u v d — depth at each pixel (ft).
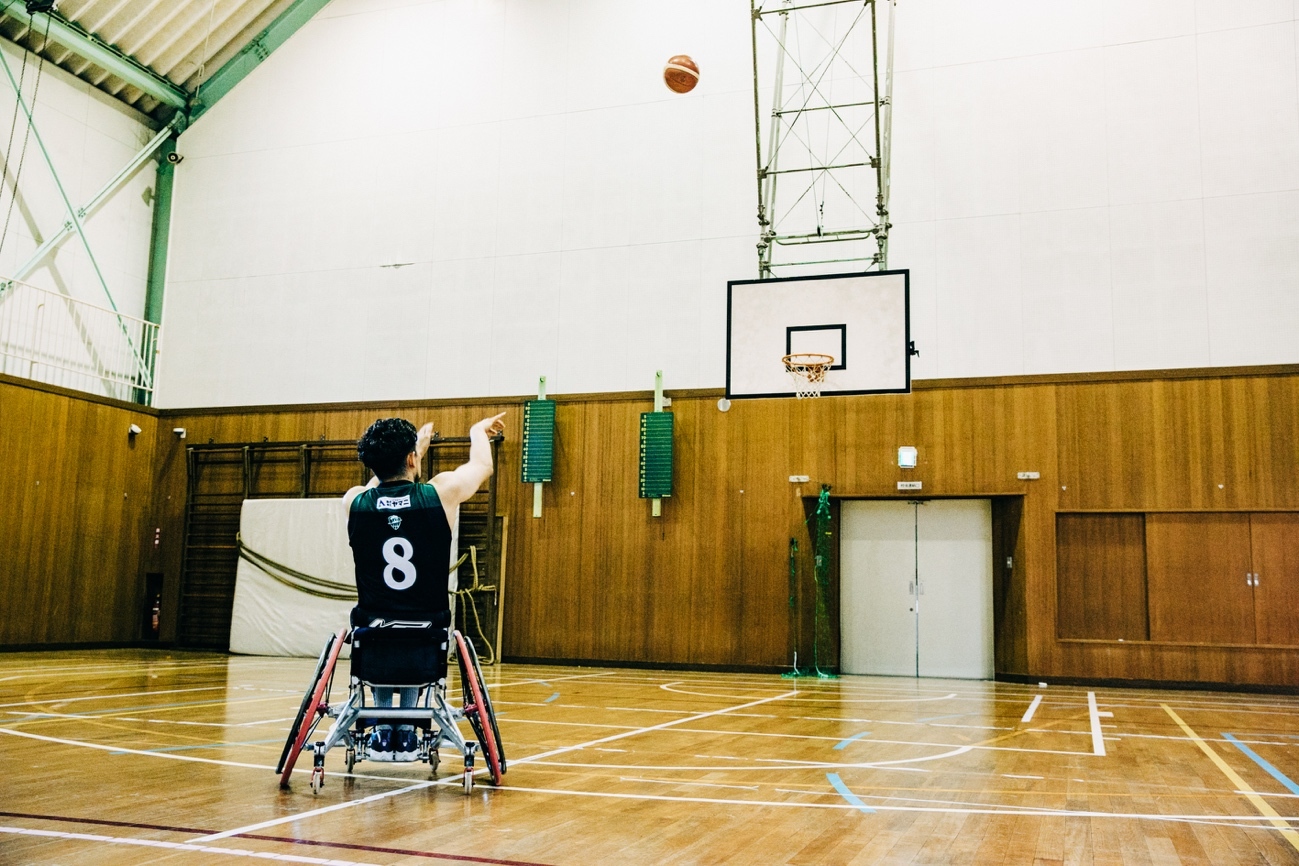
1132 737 23.39
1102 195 43.19
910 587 44.88
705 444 46.80
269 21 56.95
